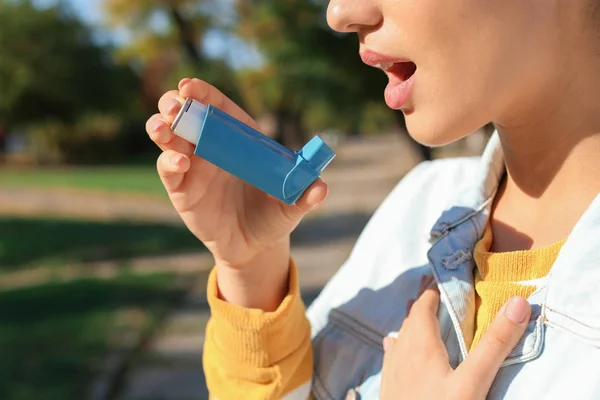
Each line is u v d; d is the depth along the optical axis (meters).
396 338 1.14
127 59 32.03
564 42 0.93
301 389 1.25
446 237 1.14
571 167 1.00
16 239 11.63
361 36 1.00
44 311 6.92
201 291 7.68
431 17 0.89
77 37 30.12
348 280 1.41
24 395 4.64
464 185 1.25
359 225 12.64
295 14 9.15
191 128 1.00
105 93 31.17
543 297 0.95
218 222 1.18
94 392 4.74
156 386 4.84
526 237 1.07
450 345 1.09
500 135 1.09
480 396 0.92
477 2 0.88
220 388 1.24
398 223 1.41
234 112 1.15
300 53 9.27
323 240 11.07
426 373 0.99
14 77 29.11
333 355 1.29
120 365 5.23
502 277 1.02
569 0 0.91
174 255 10.05
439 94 0.92
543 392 0.88
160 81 33.50
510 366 0.94
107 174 25.55
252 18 12.41
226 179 1.18
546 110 0.99
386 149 43.00
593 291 0.88
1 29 28.67
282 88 11.43
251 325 1.20
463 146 10.02
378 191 18.72
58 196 18.38
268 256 1.23
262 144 1.00
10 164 31.30
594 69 0.95
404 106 0.97
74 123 31.86
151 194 18.67
